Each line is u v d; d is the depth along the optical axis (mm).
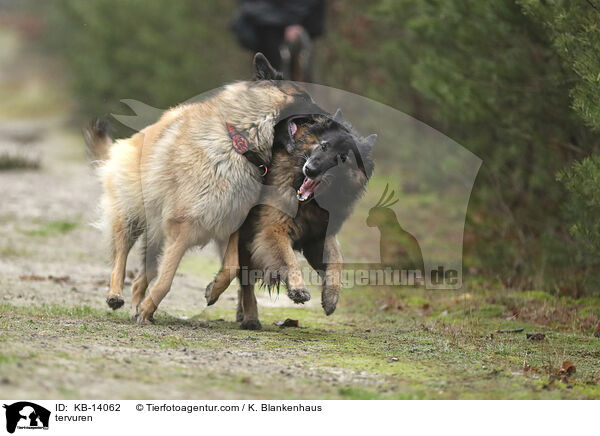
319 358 7523
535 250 13070
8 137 33688
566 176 9805
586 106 9125
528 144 12641
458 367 7395
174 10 28109
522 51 11727
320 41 22875
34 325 8102
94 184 22156
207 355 7254
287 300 11875
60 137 33812
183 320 9750
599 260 11188
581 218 10820
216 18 27719
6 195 19859
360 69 21547
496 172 13305
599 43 9125
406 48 16109
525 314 10500
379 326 9992
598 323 9844
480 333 9406
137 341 7672
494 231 13625
